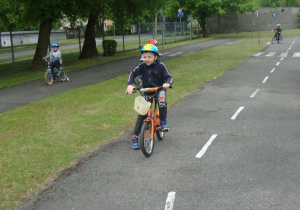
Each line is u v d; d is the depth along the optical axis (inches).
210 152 250.1
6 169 222.2
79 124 322.3
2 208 175.3
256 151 249.8
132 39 1782.7
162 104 243.6
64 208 175.9
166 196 185.2
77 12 877.8
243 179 203.2
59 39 2320.4
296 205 172.1
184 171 217.5
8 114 375.6
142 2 1019.9
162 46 1299.2
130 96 449.7
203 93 468.8
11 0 732.0
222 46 1238.9
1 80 655.1
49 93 502.6
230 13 2199.8
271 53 961.5
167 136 291.1
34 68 813.2
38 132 302.7
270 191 187.3
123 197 185.6
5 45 1974.7
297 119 334.3
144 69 243.9
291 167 219.3
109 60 930.7
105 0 909.2
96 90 496.4
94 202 181.3
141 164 230.8
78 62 914.7
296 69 668.7
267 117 343.9
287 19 2305.6
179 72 653.3
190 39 1711.4
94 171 220.7
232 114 357.4
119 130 306.2
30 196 188.9
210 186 195.2
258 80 562.6
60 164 231.6
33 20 842.8
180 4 1856.5
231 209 169.8
